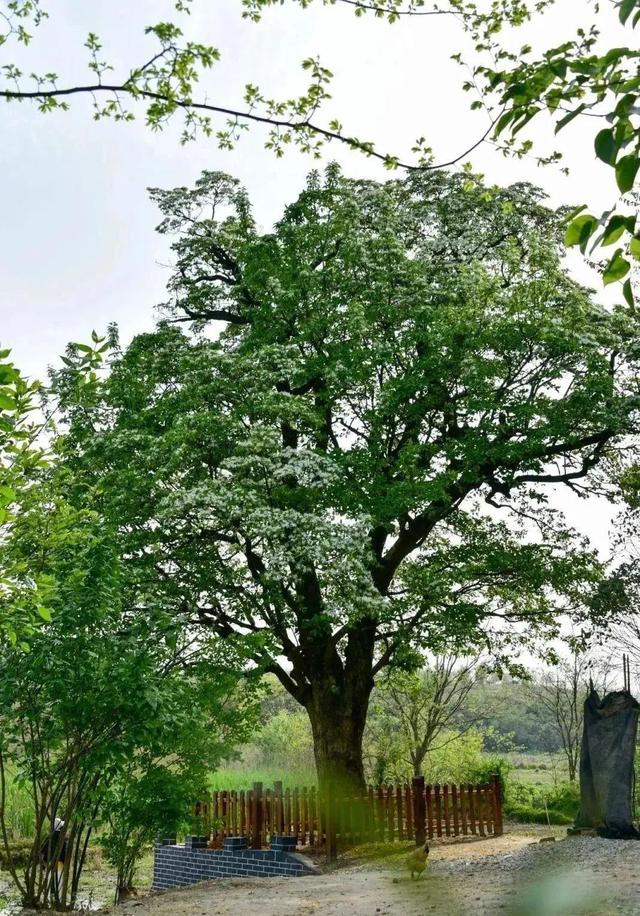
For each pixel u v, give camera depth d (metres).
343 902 10.58
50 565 11.15
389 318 21.66
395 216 23.47
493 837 19.41
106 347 8.91
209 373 20.95
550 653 25.02
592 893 3.22
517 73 4.77
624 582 24.64
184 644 17.23
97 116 6.73
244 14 6.59
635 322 22.30
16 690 11.62
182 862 20.64
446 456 21.47
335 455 20.94
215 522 20.03
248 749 32.69
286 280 22.33
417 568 22.41
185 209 25.05
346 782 20.88
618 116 3.30
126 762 12.71
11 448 8.25
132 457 20.64
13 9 6.48
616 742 14.93
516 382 21.86
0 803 12.87
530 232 22.09
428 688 30.61
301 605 20.89
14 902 14.81
